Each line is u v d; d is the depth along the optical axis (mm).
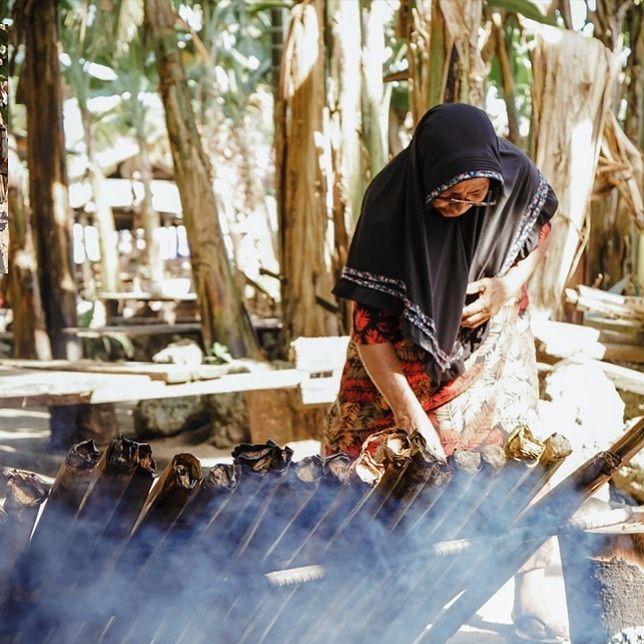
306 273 5812
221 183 14055
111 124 17781
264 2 7984
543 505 1799
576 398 4305
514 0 5637
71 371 5484
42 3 7133
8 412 8094
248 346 6234
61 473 1389
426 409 2562
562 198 5230
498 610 3031
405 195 2436
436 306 2422
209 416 6406
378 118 5754
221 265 6227
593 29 6664
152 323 9852
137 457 1370
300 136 5711
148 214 16188
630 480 4086
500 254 2566
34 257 7211
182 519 1438
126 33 11766
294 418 5309
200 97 13898
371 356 2479
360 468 1646
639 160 5738
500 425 2602
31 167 7242
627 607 2035
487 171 2281
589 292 5457
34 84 7188
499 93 8531
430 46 4914
